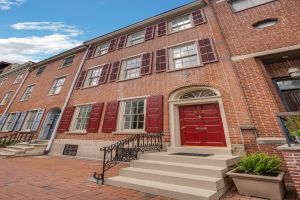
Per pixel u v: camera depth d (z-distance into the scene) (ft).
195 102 24.11
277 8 25.05
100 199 11.80
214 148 20.25
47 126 41.60
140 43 37.19
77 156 31.24
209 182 12.25
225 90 22.52
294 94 20.22
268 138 17.58
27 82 57.31
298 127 11.64
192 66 26.61
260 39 23.73
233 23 27.66
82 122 35.53
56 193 12.85
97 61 42.19
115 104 31.35
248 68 22.40
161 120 25.21
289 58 21.89
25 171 20.22
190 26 33.04
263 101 19.84
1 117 53.06
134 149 20.56
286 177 15.69
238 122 20.06
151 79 30.01
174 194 11.99
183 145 23.61
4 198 11.74
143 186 13.53
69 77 44.62
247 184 12.26
